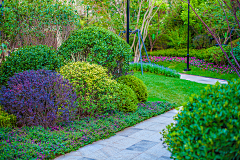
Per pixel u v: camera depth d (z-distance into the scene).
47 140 4.04
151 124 5.76
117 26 16.88
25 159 3.30
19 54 5.88
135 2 18.98
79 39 7.23
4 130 4.23
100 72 5.96
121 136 4.85
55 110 4.66
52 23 8.26
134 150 4.02
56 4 8.36
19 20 7.62
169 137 2.65
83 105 5.57
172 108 7.64
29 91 4.52
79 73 5.61
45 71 5.07
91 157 3.73
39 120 4.73
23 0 7.78
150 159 3.63
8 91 4.59
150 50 28.08
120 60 7.75
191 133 2.24
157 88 10.51
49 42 8.45
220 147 1.95
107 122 5.28
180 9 25.67
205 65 19.61
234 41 19.72
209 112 2.20
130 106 6.37
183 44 27.67
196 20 24.08
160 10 24.77
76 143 4.13
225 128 1.98
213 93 2.61
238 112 2.08
